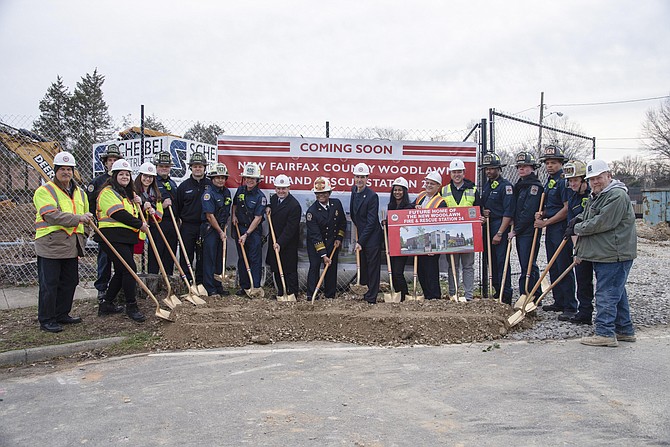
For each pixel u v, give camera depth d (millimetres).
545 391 4398
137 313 6688
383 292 8680
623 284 5840
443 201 7844
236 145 8594
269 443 3475
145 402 4258
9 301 7918
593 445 3422
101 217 6582
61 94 32156
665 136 43938
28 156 12969
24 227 14914
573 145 20969
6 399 4402
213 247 7664
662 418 3826
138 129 13039
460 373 4922
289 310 6664
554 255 6695
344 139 8672
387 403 4180
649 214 27312
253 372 5023
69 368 5250
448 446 3420
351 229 8734
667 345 5820
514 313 6699
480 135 9039
